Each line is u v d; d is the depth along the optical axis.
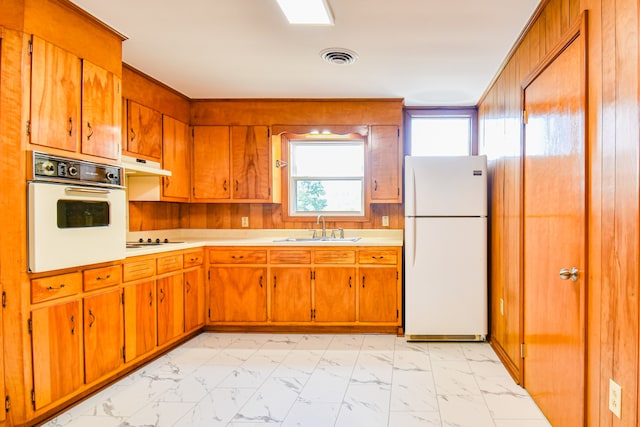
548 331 1.94
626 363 1.25
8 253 1.78
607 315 1.37
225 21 2.23
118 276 2.39
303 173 4.03
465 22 2.21
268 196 3.75
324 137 3.89
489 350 2.97
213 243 3.43
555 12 1.85
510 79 2.62
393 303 3.32
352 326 3.40
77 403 2.13
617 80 1.30
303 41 2.48
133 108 2.97
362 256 3.34
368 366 2.66
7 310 1.79
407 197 3.17
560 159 1.79
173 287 2.98
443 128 3.97
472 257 3.11
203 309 3.43
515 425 1.90
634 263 1.21
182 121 3.64
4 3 1.82
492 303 3.11
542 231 2.02
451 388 2.31
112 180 2.29
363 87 3.37
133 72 2.97
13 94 1.80
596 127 1.45
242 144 3.75
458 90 3.42
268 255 3.40
